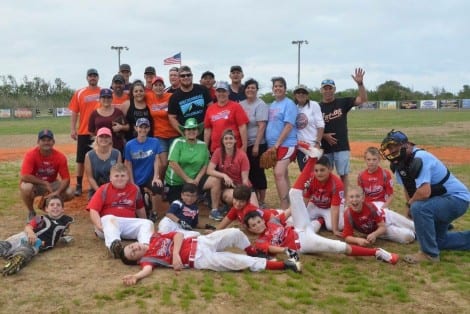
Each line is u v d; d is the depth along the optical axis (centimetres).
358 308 461
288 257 582
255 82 821
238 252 615
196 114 844
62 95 7912
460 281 530
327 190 689
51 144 733
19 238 593
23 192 734
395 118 4147
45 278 523
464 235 633
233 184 767
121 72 1079
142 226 633
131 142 771
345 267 571
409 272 558
